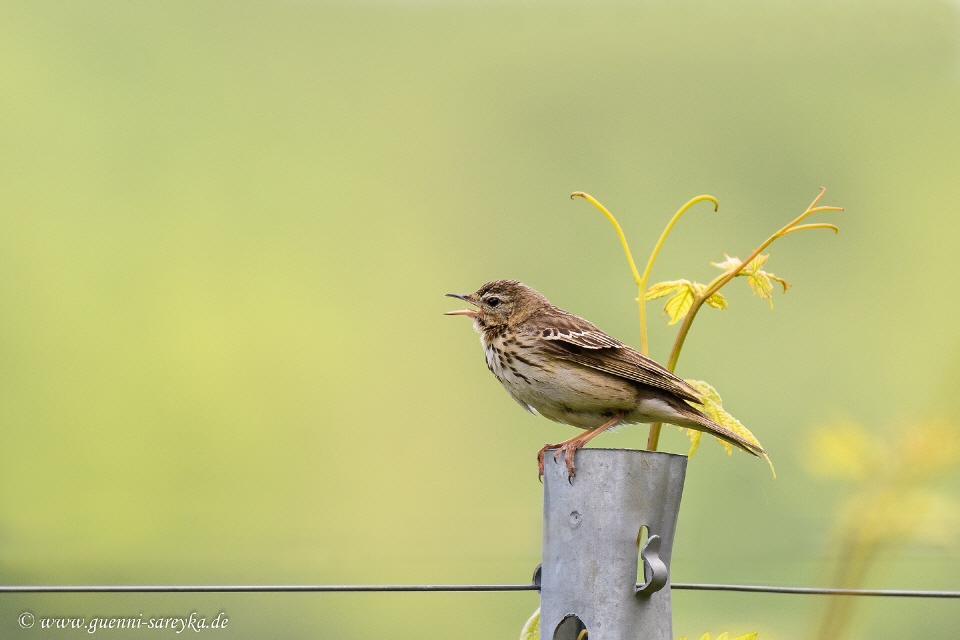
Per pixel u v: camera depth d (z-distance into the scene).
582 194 9.18
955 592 7.76
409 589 8.16
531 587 8.15
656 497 6.99
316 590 8.16
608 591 6.89
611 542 6.93
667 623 7.10
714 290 8.95
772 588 7.87
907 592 7.79
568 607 6.96
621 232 9.20
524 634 8.34
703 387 9.56
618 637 6.85
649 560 6.88
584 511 6.98
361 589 8.16
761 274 8.91
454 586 8.16
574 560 6.98
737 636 9.18
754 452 9.21
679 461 7.11
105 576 14.91
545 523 7.22
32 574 15.14
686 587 7.92
